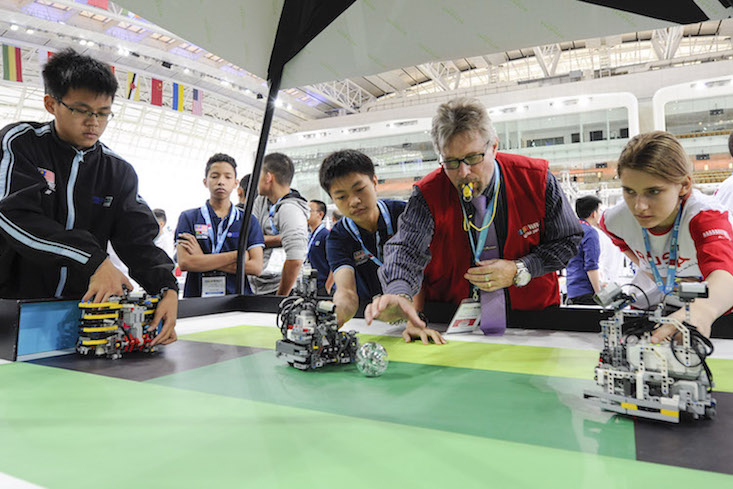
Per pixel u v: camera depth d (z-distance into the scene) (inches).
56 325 79.0
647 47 725.9
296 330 65.8
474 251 87.9
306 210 153.6
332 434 39.2
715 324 83.1
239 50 124.0
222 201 145.4
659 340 43.4
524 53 701.9
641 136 62.8
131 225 89.5
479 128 71.2
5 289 83.0
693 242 66.8
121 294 75.2
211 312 133.3
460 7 108.8
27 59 374.0
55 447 36.5
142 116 477.1
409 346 81.0
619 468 31.6
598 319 93.6
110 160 88.3
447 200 86.1
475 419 43.1
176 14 107.0
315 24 122.6
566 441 37.2
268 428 40.9
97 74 73.7
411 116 452.8
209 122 566.6
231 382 58.4
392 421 42.7
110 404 48.8
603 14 99.8
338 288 94.0
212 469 32.0
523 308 99.9
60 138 79.4
